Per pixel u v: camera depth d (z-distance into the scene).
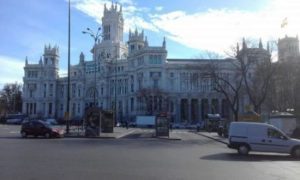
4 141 35.94
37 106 178.12
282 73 61.62
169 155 24.91
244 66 58.97
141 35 154.75
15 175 14.79
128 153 25.62
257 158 24.92
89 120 48.56
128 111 148.00
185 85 138.88
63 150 26.81
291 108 66.94
